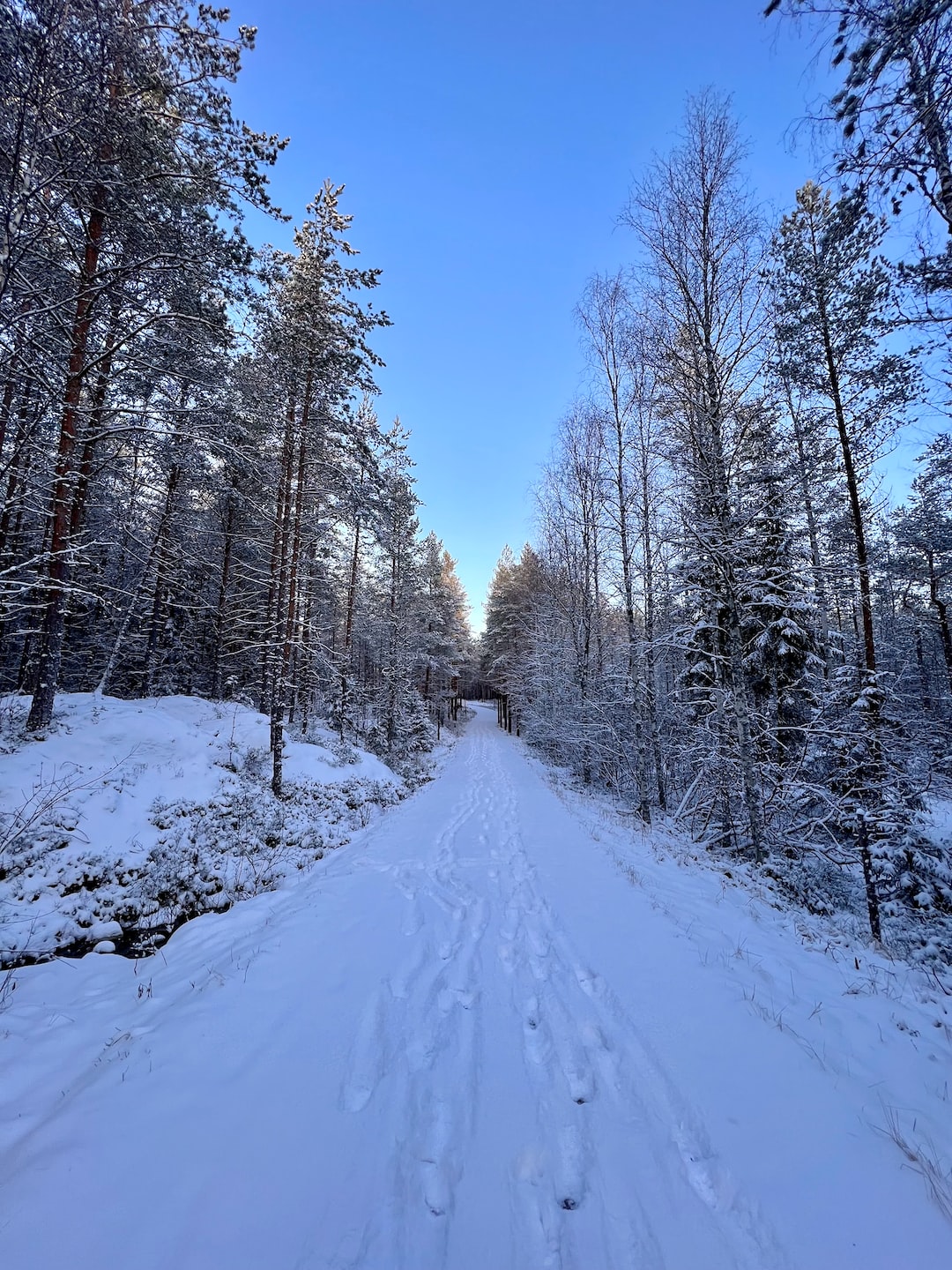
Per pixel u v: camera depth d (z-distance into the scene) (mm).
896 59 3180
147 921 6504
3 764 8117
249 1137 2715
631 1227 2248
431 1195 2418
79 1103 2963
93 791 8406
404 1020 3861
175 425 10164
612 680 14414
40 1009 4383
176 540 16688
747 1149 2596
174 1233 2188
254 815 9883
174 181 7883
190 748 11469
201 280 8422
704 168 9633
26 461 8555
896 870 7508
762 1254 2096
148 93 6480
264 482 13242
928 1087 3062
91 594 8578
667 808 13641
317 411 13016
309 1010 3951
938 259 4965
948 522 12078
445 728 42844
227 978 4488
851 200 4121
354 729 21344
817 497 11578
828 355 11234
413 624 27453
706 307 9539
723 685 10328
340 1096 3045
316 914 5980
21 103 4719
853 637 12938
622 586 13227
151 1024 3967
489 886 6918
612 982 4297
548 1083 3193
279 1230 2213
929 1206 2270
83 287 8203
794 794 9047
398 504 20125
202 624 22203
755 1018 3736
